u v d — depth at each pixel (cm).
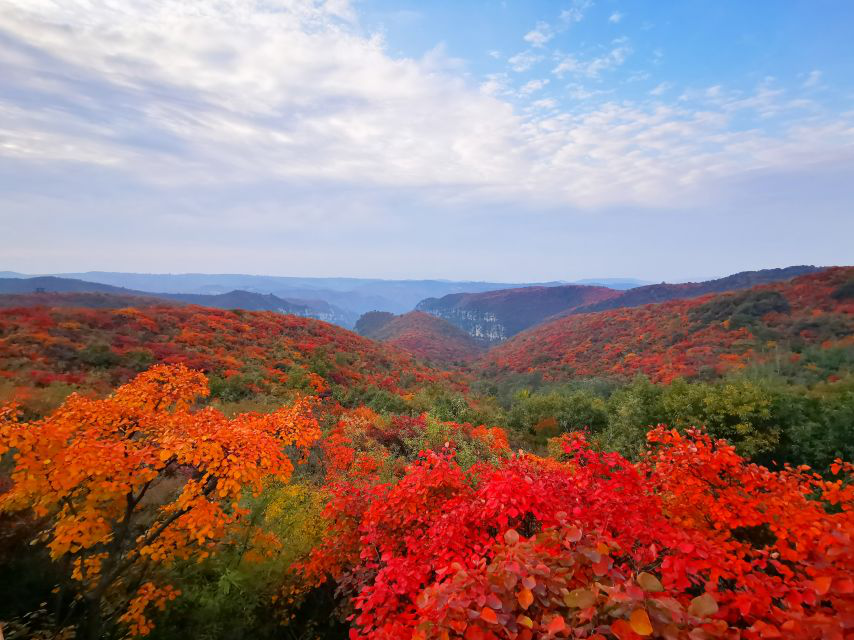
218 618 511
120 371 1941
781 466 1633
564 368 8444
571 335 10944
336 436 1188
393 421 1742
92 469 398
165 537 468
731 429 1675
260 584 544
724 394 1780
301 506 651
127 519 471
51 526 542
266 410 1669
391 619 302
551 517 342
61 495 412
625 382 4934
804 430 1566
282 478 497
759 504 417
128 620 456
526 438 2439
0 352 1803
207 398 1684
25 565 498
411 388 4019
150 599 490
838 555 249
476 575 220
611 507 357
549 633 173
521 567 215
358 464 886
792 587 225
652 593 188
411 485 500
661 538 308
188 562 559
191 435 466
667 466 485
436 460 513
